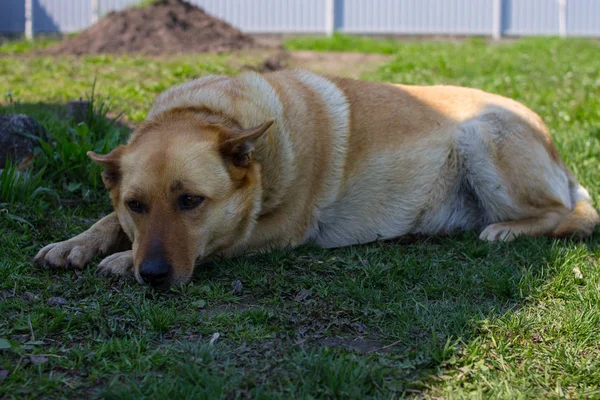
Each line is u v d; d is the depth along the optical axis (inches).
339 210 79.2
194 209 68.5
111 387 58.0
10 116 87.0
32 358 60.4
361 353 62.4
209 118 72.4
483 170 82.4
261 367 60.3
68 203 83.4
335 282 70.7
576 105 126.9
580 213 82.0
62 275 71.1
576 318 65.7
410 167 81.0
